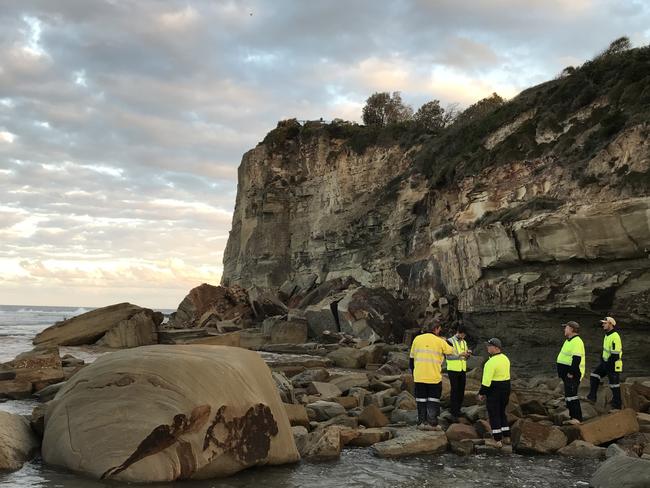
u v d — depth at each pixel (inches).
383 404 504.7
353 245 1840.6
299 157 2223.2
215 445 290.7
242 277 2226.9
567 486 301.9
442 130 1815.9
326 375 619.8
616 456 313.9
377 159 1927.9
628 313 703.7
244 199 2386.8
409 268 1395.2
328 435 357.4
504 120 1246.3
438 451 378.0
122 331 1075.9
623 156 782.5
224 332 1283.2
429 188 1422.2
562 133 1031.0
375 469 326.3
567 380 445.7
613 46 1251.2
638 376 687.1
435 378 429.7
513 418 431.5
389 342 1179.9
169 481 273.7
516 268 902.4
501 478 314.8
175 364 301.7
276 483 288.0
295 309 1491.1
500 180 1086.4
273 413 327.6
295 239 2135.8
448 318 1107.3
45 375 542.3
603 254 741.3
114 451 275.6
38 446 318.0
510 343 923.4
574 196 855.7
